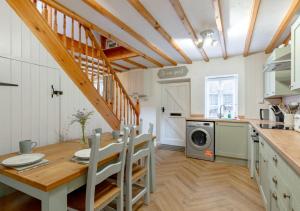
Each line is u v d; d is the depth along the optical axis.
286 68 2.59
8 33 1.73
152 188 2.36
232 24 2.50
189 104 4.89
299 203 0.95
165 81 5.07
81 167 1.25
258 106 3.76
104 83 3.21
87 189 1.25
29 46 1.91
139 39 2.92
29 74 1.92
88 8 2.07
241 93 3.98
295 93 2.60
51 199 1.03
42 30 2.03
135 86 5.39
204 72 4.40
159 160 3.72
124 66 5.09
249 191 2.38
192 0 1.95
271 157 1.60
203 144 3.77
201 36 2.91
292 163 0.99
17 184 1.14
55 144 2.02
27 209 1.30
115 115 3.19
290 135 1.79
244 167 3.30
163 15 2.26
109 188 1.58
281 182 1.28
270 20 2.35
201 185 2.57
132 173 1.95
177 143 5.07
